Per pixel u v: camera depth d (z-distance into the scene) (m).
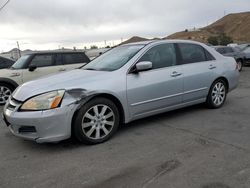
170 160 4.09
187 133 5.18
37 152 4.59
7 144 5.00
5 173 3.94
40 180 3.71
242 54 17.94
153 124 5.75
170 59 5.86
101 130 4.88
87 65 6.02
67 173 3.85
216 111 6.58
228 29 155.25
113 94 4.94
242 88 10.20
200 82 6.26
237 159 4.04
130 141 4.89
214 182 3.46
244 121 5.78
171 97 5.76
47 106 4.40
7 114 4.67
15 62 10.05
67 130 4.53
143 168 3.89
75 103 4.54
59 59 9.89
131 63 5.30
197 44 6.48
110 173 3.79
